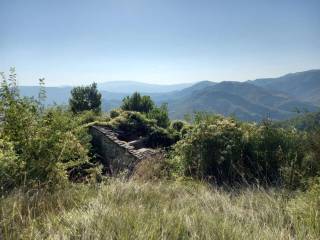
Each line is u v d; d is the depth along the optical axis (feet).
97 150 63.41
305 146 25.66
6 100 22.02
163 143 73.10
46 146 20.80
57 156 21.47
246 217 14.07
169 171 32.35
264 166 25.81
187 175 29.14
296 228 12.71
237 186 23.39
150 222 11.53
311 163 23.81
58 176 20.02
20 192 14.48
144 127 75.82
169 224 11.48
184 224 11.69
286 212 14.87
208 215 13.29
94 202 13.73
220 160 26.89
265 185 22.85
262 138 27.25
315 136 25.43
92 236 10.15
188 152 30.22
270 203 16.63
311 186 18.67
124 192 16.69
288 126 28.48
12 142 18.89
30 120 22.09
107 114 86.89
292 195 18.54
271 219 14.25
